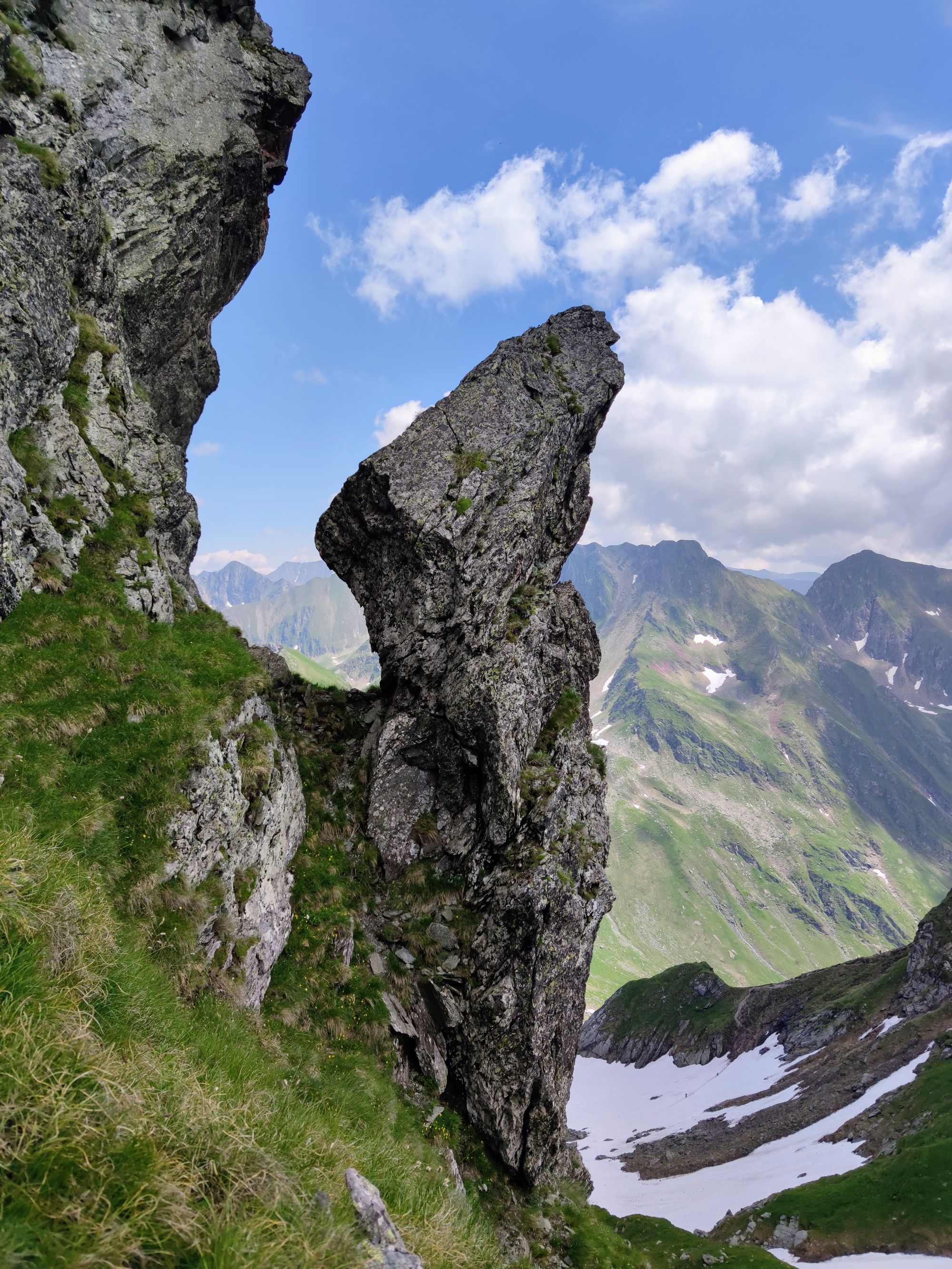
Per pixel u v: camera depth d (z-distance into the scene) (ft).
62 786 61.11
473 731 109.70
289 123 157.38
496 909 99.81
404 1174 47.19
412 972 95.96
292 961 84.28
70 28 121.39
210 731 75.10
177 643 87.81
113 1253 20.35
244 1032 60.85
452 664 114.62
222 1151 27.76
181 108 133.90
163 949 58.54
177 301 138.82
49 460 90.27
